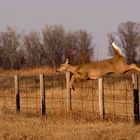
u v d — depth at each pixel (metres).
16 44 196.12
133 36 185.88
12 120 50.38
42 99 57.16
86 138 37.78
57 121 48.59
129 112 55.12
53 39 188.12
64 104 60.38
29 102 71.75
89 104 62.88
